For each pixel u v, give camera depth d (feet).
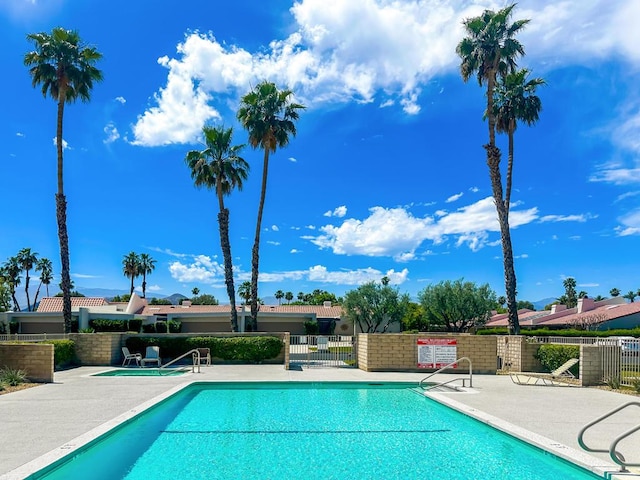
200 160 97.96
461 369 63.26
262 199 96.22
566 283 330.34
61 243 87.20
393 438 29.71
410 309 164.35
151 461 24.53
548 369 63.16
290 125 96.78
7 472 20.13
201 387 50.60
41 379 50.55
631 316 133.90
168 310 162.81
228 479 21.93
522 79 99.40
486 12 90.94
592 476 21.61
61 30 87.51
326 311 171.12
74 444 24.70
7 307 152.25
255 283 93.97
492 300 150.41
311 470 23.39
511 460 25.35
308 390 49.85
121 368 64.23
